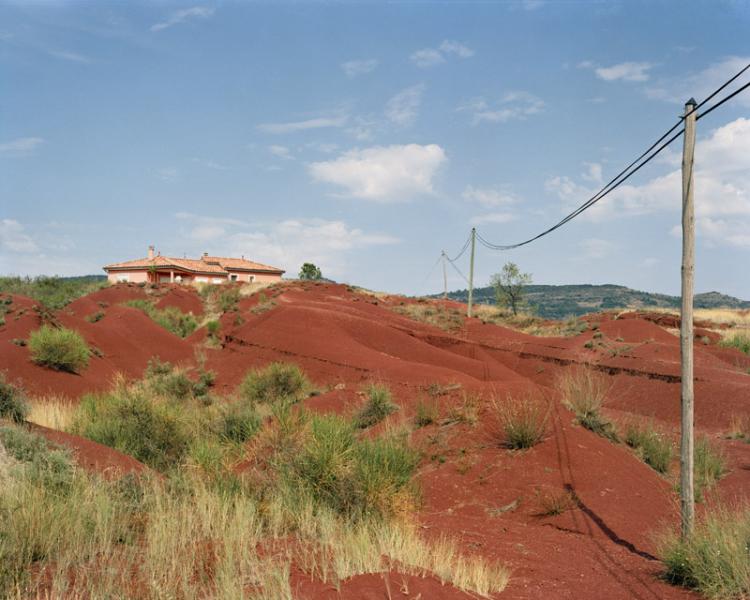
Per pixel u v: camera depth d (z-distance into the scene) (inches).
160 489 364.8
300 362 1173.7
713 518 360.8
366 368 1074.1
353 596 238.5
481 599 264.4
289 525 346.3
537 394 643.5
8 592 220.7
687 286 404.2
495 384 688.4
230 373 1208.8
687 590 309.1
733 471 605.0
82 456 433.1
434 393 707.4
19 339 1058.7
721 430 818.2
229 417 635.5
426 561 302.8
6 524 264.1
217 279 3319.4
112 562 259.0
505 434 572.4
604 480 508.1
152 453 540.4
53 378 982.4
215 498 350.0
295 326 1333.7
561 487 497.7
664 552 346.9
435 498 498.9
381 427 656.4
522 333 1609.3
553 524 450.0
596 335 1382.9
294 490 394.0
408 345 1299.2
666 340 1393.9
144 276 3102.9
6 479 312.2
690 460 386.6
